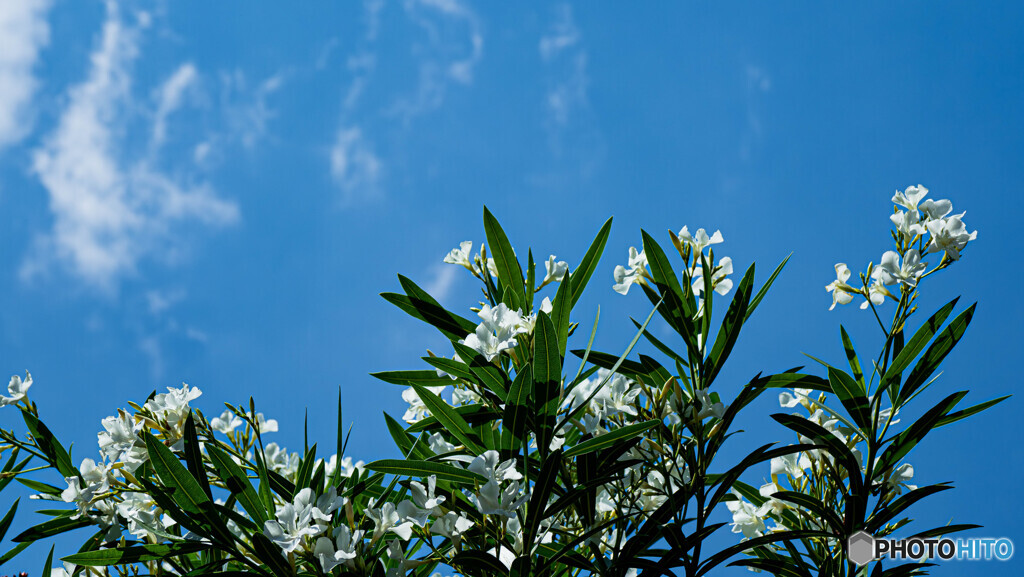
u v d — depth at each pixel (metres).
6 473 2.54
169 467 2.32
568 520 2.59
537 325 2.36
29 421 2.55
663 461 2.49
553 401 2.39
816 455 2.56
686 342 2.55
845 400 2.53
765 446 2.48
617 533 2.49
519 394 2.38
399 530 2.38
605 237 2.55
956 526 2.53
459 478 2.37
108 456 2.46
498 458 2.35
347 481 2.51
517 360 2.42
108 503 2.46
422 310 2.51
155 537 2.50
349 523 2.34
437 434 2.56
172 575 2.53
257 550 2.31
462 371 2.49
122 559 2.42
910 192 2.55
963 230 2.51
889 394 2.55
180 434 2.43
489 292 2.57
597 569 2.48
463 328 2.51
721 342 2.54
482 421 2.46
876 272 2.55
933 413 2.50
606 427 2.51
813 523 2.58
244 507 2.39
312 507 2.32
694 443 2.50
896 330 2.52
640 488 2.55
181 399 2.44
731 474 2.48
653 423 2.43
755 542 2.48
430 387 2.62
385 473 2.39
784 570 2.55
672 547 2.48
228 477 2.38
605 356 2.54
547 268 2.60
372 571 2.36
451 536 2.37
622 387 2.53
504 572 2.38
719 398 2.48
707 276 2.56
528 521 2.38
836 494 2.56
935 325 2.52
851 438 2.55
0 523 2.59
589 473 2.48
